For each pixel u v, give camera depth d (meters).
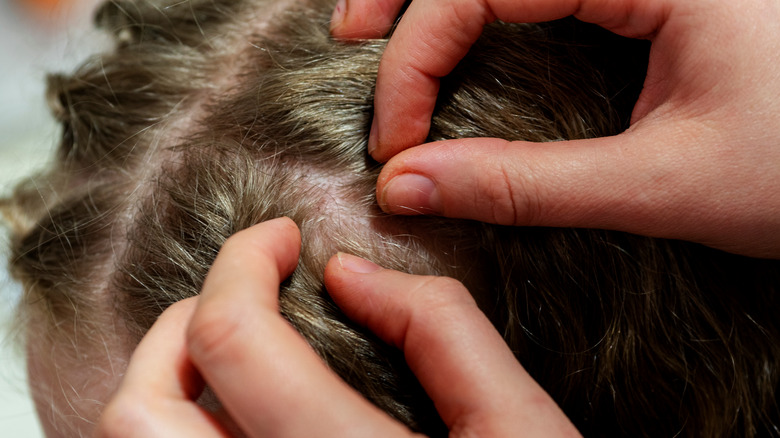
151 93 0.64
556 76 0.58
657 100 0.54
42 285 0.63
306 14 0.66
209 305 0.42
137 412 0.43
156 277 0.56
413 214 0.55
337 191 0.57
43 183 0.72
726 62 0.51
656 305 0.59
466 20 0.52
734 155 0.51
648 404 0.62
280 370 0.41
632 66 0.58
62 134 0.70
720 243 0.55
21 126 1.09
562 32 0.59
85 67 0.71
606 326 0.58
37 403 0.69
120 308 0.59
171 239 0.56
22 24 1.19
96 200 0.62
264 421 0.41
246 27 0.66
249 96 0.59
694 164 0.51
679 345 0.61
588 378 0.59
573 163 0.51
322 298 0.54
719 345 0.63
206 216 0.55
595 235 0.56
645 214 0.52
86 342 0.61
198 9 0.68
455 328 0.45
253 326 0.41
